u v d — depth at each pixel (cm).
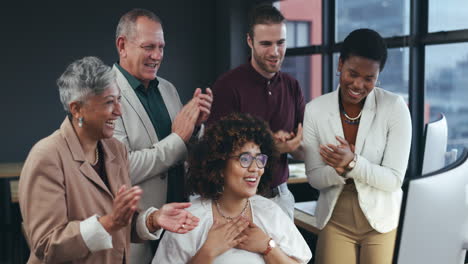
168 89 232
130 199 136
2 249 466
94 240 141
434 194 124
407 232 125
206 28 654
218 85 249
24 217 147
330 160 191
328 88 498
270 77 248
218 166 177
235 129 177
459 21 349
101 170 165
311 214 283
